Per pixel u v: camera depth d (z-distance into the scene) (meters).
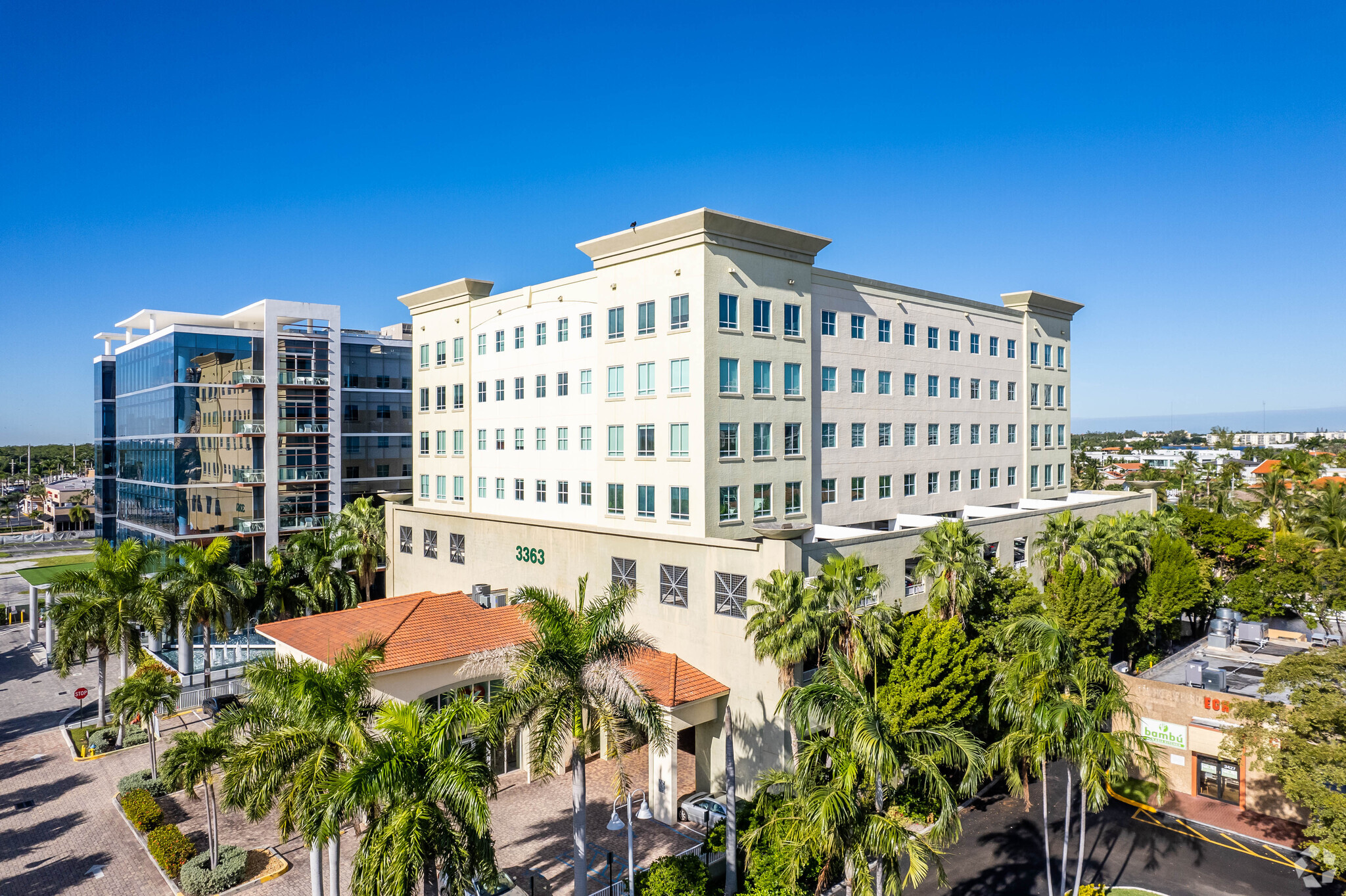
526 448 51.34
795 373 43.31
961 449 56.88
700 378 38.72
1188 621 58.00
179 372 67.50
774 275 42.19
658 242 40.94
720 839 27.98
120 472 84.06
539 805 32.47
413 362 62.34
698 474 38.72
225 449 68.69
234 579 44.09
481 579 50.34
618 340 43.50
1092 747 21.55
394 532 59.50
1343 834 22.88
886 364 50.34
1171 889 26.45
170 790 33.59
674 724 32.06
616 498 43.88
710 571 35.41
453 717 19.19
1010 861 28.20
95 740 39.41
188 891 25.62
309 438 73.12
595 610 23.33
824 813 18.56
